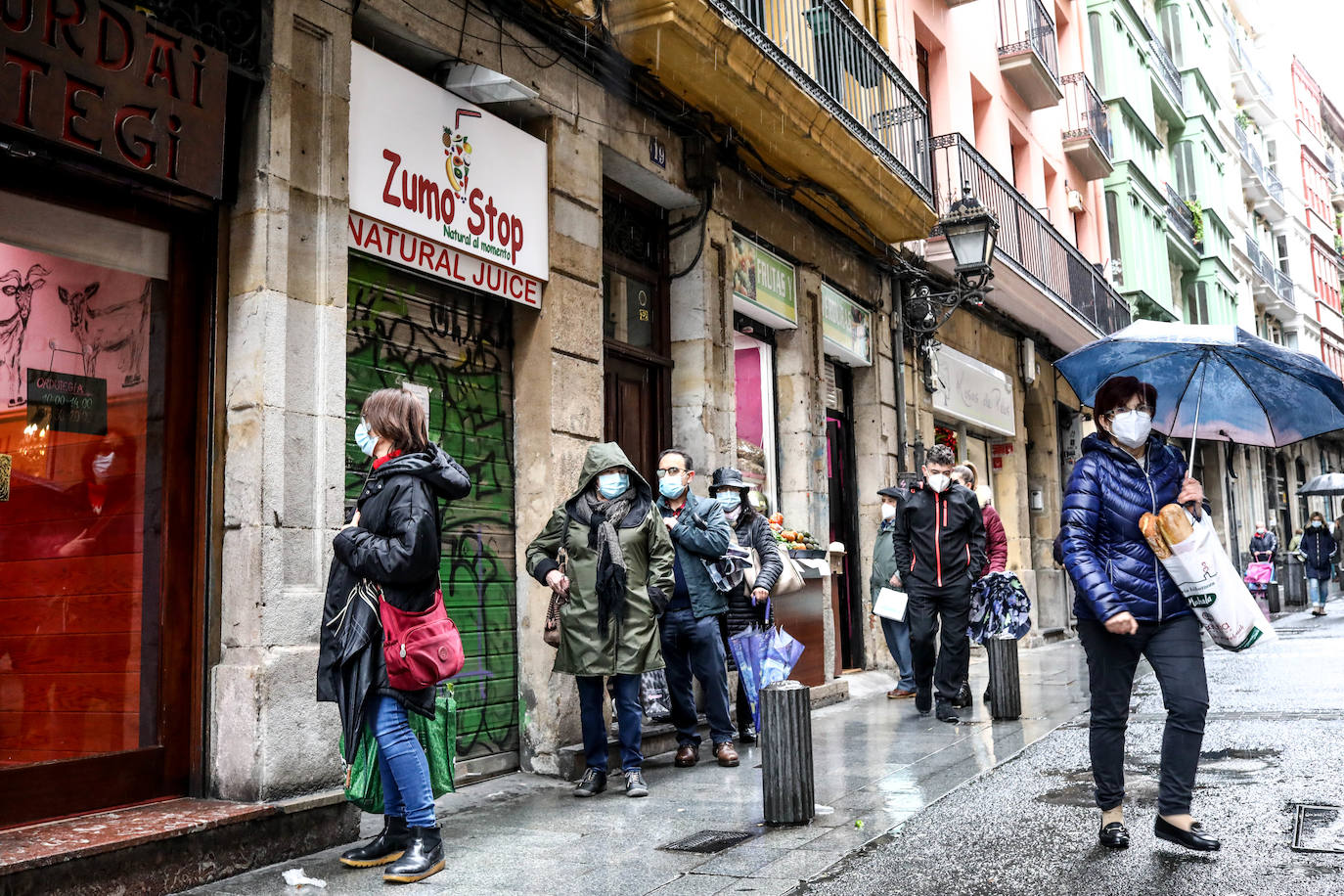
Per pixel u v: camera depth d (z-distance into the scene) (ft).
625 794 19.30
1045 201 66.18
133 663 15.24
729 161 30.73
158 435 15.78
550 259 23.31
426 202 19.98
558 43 23.62
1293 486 138.62
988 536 31.42
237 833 14.39
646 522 19.52
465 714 20.99
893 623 32.71
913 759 21.63
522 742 22.13
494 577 22.16
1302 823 15.03
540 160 23.26
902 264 42.78
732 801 18.31
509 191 22.22
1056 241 59.57
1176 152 111.65
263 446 15.93
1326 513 150.71
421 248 20.10
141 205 15.69
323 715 16.10
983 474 55.52
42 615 14.35
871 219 37.52
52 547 14.52
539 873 14.14
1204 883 12.52
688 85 27.14
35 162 14.10
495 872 14.24
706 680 21.75
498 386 22.89
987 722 26.50
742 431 35.01
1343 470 164.86
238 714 15.38
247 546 15.75
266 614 15.62
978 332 53.06
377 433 14.32
